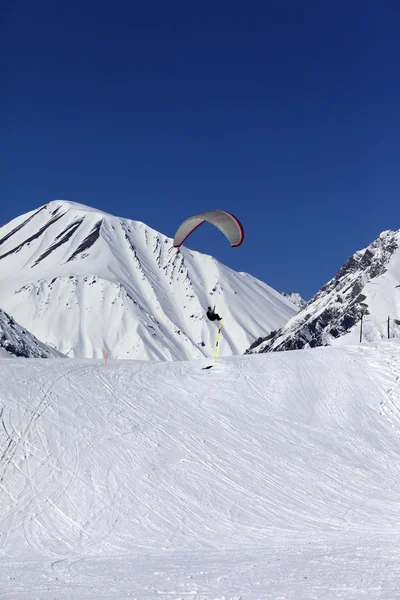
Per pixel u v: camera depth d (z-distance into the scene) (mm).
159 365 46688
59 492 29188
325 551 19281
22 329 115625
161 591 12641
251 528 26766
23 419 34969
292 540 24484
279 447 35125
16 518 27172
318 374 44156
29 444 32750
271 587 12383
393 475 33531
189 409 38594
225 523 27266
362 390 42188
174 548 23844
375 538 23625
